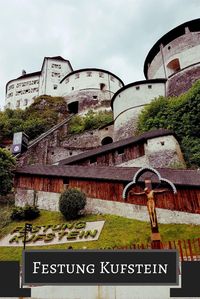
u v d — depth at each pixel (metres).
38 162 33.12
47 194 21.75
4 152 23.66
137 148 24.02
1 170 22.48
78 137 37.12
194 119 24.98
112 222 17.30
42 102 47.56
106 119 38.00
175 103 27.22
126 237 15.09
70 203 18.61
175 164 21.89
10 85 61.50
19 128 40.72
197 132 24.58
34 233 17.36
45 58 58.97
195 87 26.73
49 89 55.44
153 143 23.41
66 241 15.73
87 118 38.59
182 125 25.45
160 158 22.56
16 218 19.70
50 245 15.65
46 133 37.88
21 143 33.16
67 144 37.06
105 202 19.11
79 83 49.00
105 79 49.72
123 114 32.94
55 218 19.27
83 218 18.50
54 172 22.55
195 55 33.12
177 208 16.39
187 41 34.56
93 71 49.84
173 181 16.95
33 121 42.38
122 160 24.34
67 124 39.66
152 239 9.63
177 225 15.84
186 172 17.94
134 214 17.61
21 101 58.56
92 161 26.17
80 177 20.78
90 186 20.28
